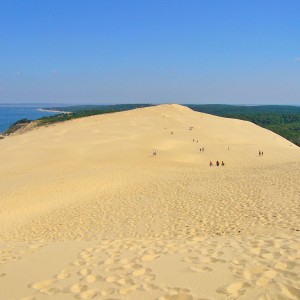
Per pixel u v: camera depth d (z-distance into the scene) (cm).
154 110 10069
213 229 1255
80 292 570
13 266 736
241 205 1552
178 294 531
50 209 2098
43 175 3459
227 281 559
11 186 2956
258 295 504
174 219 1499
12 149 5416
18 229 1694
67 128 7688
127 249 821
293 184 1775
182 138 6375
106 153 5056
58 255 797
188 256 710
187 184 2306
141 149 5350
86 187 2722
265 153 5628
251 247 739
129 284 586
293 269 578
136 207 1828
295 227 1060
